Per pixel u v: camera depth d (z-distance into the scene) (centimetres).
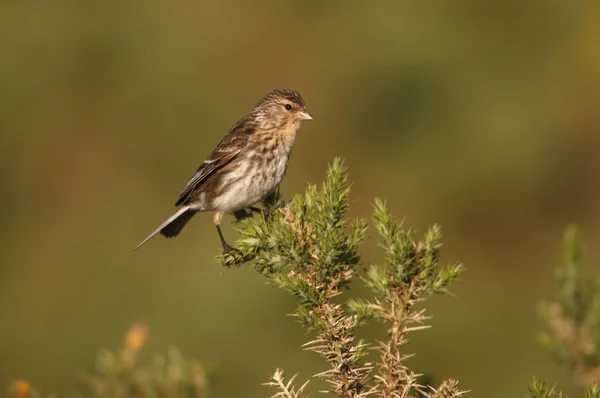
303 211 474
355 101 1619
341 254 446
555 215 1536
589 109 1598
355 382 407
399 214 1522
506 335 1215
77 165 1593
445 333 1220
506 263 1479
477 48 1634
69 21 1688
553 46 1658
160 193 1561
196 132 1611
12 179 1572
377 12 1673
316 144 1602
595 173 1561
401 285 425
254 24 1716
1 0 1691
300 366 1152
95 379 534
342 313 418
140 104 1641
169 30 1698
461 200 1535
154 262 1382
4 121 1605
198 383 527
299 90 1652
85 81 1659
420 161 1559
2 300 1391
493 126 1566
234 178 876
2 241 1502
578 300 458
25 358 1262
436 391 395
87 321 1316
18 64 1652
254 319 1201
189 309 1246
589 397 379
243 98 1656
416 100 1597
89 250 1466
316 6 1720
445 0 1661
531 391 367
